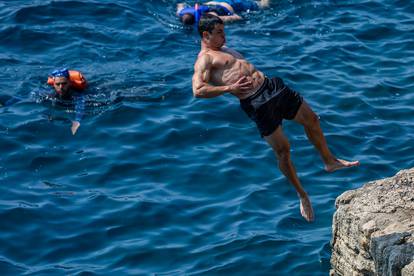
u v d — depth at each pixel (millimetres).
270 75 47812
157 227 36344
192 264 34094
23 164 40812
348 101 45469
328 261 33969
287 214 36750
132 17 55219
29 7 55156
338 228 30312
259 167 40156
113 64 49938
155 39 52781
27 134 43156
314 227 36000
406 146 41750
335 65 49188
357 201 29797
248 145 41906
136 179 39688
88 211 37344
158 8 56656
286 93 26828
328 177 39250
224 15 55000
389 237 27047
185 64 49938
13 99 46188
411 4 56000
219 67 26719
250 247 34781
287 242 35031
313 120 27328
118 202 37844
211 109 44906
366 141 42156
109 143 42469
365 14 55125
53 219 36906
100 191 38812
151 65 49844
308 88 46750
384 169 40000
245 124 43656
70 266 34250
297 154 40875
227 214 36906
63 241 35688
